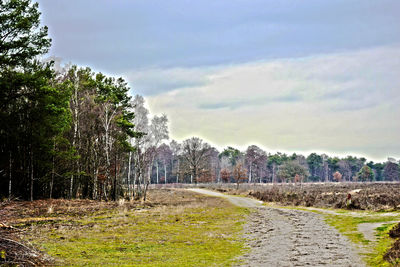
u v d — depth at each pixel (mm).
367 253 11617
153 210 30484
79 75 39406
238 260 11688
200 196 59094
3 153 33219
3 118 30750
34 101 32250
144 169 52531
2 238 10438
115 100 42000
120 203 34719
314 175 174625
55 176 38406
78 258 11766
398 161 164250
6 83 27359
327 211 27359
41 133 33281
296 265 10547
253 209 33594
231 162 154000
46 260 10797
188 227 20328
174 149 141125
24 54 27516
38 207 28219
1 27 26609
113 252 13031
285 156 164750
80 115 40500
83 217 24047
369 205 25750
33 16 27734
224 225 21531
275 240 15547
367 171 126438
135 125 45688
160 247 14195
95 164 41250
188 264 11172
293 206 34625
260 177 143125
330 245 13539
